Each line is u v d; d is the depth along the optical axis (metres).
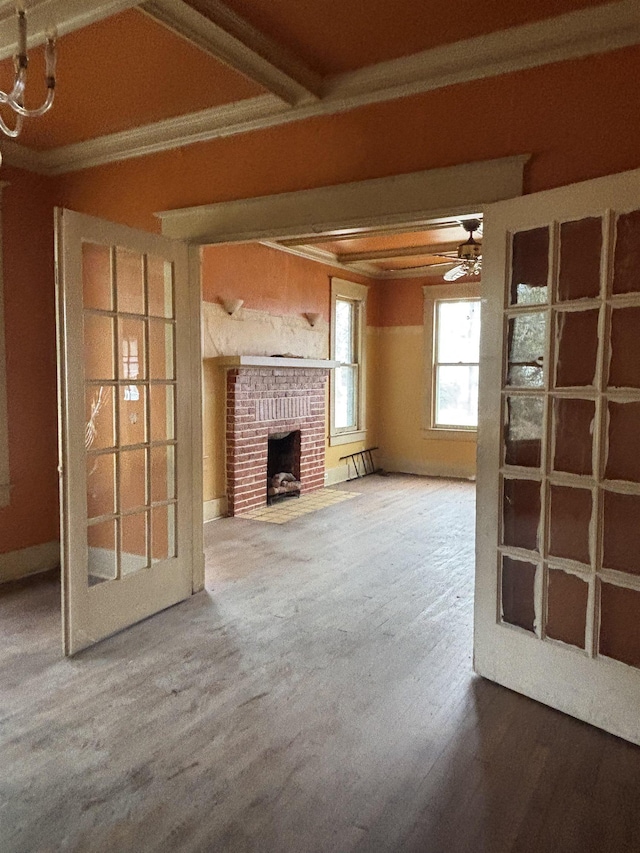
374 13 2.27
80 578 2.72
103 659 2.68
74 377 2.62
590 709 2.23
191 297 3.32
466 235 5.88
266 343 5.89
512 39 2.38
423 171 2.64
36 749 2.04
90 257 2.96
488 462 2.51
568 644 2.32
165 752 2.03
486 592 2.54
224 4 2.21
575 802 1.82
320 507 5.81
